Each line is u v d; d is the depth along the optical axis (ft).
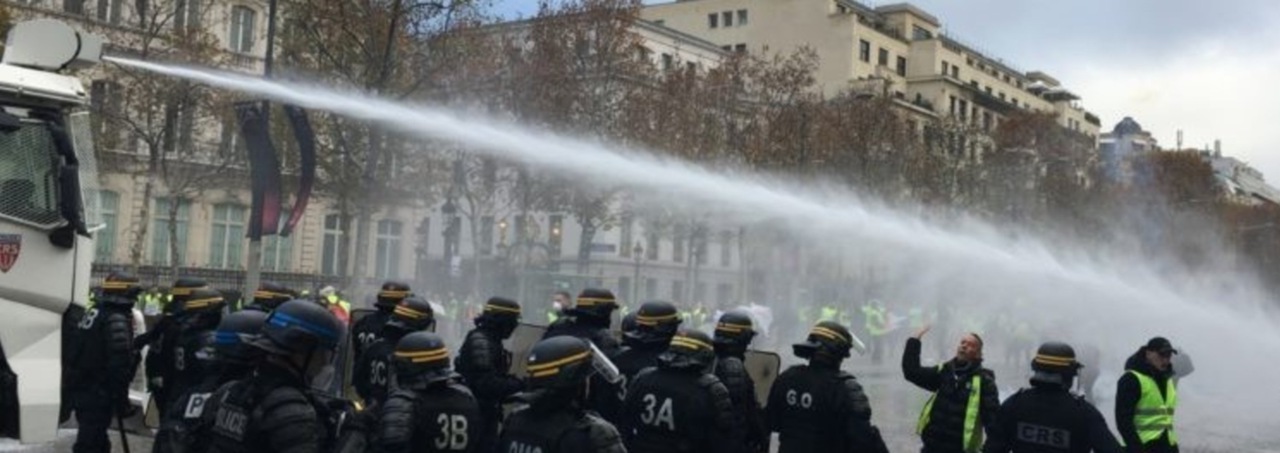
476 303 125.59
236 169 127.95
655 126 121.70
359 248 100.07
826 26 255.70
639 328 24.94
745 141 130.00
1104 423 22.50
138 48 105.60
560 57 114.21
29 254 27.30
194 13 122.01
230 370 17.02
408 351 17.29
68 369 28.81
